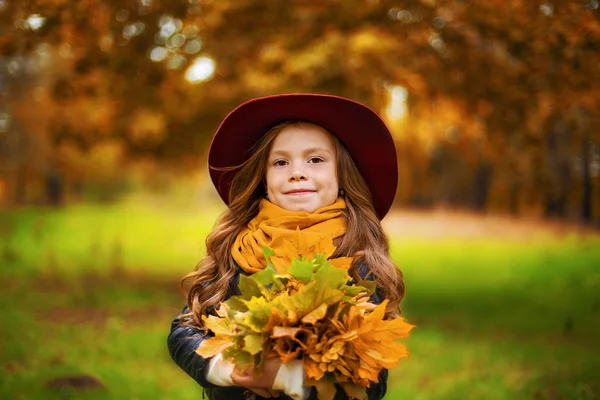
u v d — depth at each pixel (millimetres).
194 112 9938
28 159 20734
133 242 17234
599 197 9820
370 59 7848
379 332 1907
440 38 7484
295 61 8117
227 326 1977
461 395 5086
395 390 5359
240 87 9195
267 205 2387
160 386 5215
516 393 5039
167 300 9195
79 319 7672
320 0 7629
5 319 7238
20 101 16469
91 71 8234
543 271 11531
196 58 8641
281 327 1860
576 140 7480
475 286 11312
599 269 9656
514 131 8266
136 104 9781
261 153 2477
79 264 12328
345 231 2373
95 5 6676
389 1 7066
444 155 29906
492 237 20469
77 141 11023
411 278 12180
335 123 2461
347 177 2504
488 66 7539
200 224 24906
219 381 2061
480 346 6844
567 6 4805
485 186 32125
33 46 6824
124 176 41469
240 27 8297
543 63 6059
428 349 6762
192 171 13125
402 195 34594
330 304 1890
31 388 4875
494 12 5918
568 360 6152
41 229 14891
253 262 2279
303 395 1902
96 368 5531
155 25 7410
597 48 4973
